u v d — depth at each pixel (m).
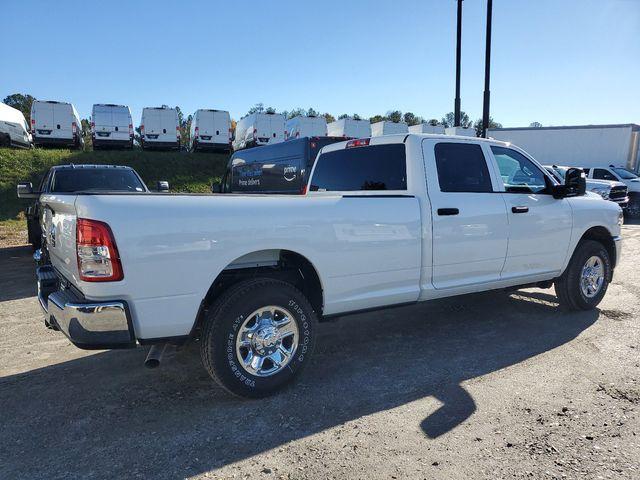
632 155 21.62
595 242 5.75
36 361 4.42
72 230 3.15
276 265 3.81
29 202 18.19
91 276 2.99
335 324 5.43
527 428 3.09
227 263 3.35
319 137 8.64
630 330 5.05
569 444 2.90
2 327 5.46
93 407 3.49
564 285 5.62
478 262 4.69
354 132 28.69
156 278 3.12
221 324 3.37
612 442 2.91
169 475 2.66
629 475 2.59
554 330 5.09
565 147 22.19
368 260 3.98
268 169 9.77
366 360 4.34
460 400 3.51
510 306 6.07
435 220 4.36
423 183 4.41
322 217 3.72
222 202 3.38
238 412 3.38
